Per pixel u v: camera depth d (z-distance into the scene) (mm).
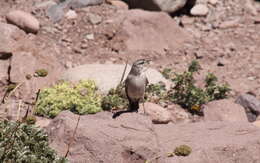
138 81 11836
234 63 17812
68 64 16594
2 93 14109
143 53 17906
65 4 19406
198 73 16922
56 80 15086
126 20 18531
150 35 18422
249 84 16578
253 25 20156
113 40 18234
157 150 10547
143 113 13508
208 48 18547
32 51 15398
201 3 20953
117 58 17516
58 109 13500
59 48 17516
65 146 10445
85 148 10344
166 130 11594
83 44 17906
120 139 10453
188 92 15070
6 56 14859
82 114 13414
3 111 13234
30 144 9680
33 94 14172
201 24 19969
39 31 18031
